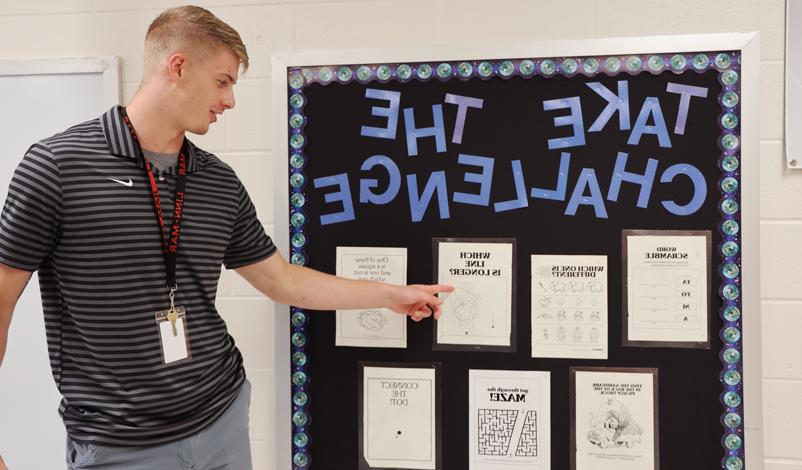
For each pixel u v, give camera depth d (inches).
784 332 60.7
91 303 47.4
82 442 48.1
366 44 65.2
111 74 67.0
